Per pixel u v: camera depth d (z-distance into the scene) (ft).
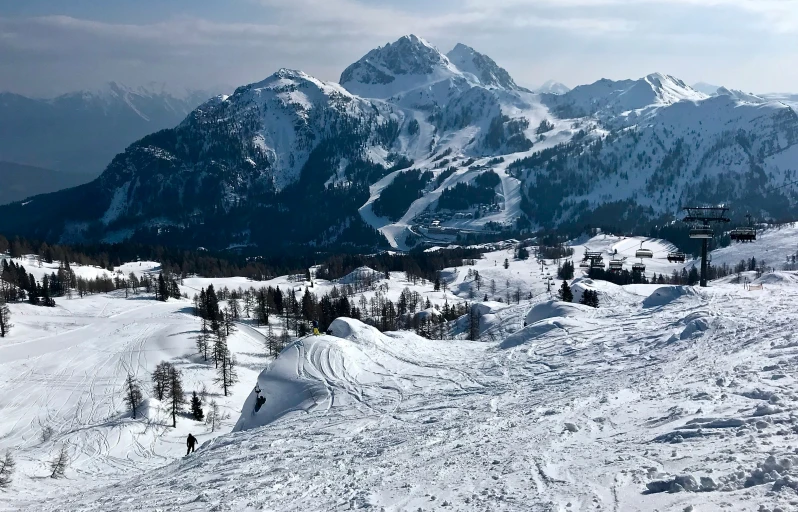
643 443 56.70
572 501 44.09
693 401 68.33
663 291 196.75
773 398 59.93
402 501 53.36
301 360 164.45
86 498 98.48
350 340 181.37
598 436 64.34
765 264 618.03
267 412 147.64
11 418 281.54
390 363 163.22
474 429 84.23
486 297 599.16
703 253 253.24
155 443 239.50
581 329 166.40
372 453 81.10
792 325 106.73
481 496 50.29
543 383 120.37
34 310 495.41
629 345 135.74
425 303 535.60
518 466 57.41
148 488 88.69
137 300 568.82
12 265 581.12
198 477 87.71
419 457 71.92
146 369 354.54
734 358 90.38
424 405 120.88
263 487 70.18
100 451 225.35
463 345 185.06
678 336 128.77
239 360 386.93
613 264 344.28
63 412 288.92
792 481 38.09
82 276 655.76
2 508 116.37
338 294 574.56
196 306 518.37
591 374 117.80
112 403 299.99
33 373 346.74
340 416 123.65
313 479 70.08
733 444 49.03
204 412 288.30
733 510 36.35
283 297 554.87
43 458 213.46
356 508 53.57
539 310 218.18
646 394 80.69
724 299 167.53
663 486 42.80
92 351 389.19
